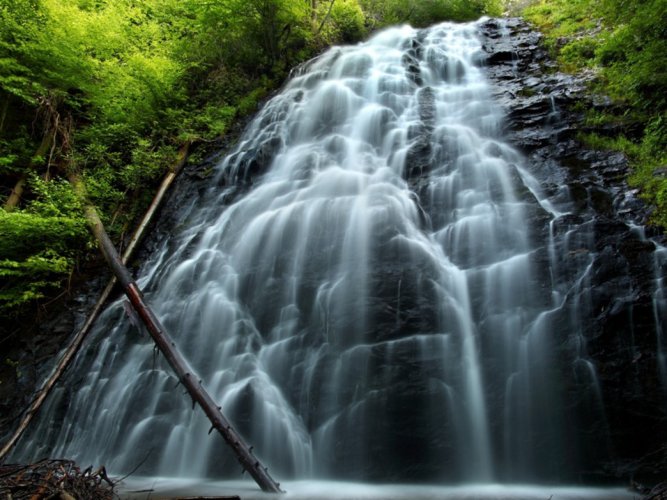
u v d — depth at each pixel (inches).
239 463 218.2
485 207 285.3
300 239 294.0
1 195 394.9
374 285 249.8
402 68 468.1
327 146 388.8
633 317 211.3
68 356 288.7
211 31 536.4
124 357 282.4
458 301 240.8
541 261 242.1
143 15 543.8
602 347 210.1
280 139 414.0
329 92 444.1
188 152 458.9
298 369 241.3
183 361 232.2
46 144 423.8
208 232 346.0
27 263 325.4
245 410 234.2
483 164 318.7
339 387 227.1
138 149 434.9
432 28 579.5
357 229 280.5
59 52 425.4
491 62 461.1
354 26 631.8
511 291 237.1
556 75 407.8
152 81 467.5
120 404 259.9
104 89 463.8
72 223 348.8
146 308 261.6
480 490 190.4
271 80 545.3
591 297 220.7
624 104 342.3
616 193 277.0
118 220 408.8
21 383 299.7
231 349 265.3
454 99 409.7
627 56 358.3
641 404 197.3
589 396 203.0
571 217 255.9
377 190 313.4
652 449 191.3
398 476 203.9
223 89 529.0
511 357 220.2
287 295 271.9
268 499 179.6
